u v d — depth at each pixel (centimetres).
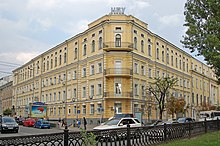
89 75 4953
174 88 6059
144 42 5038
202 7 1820
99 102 4619
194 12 1847
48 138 869
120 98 4416
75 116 5275
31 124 5006
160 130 1437
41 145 848
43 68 6844
